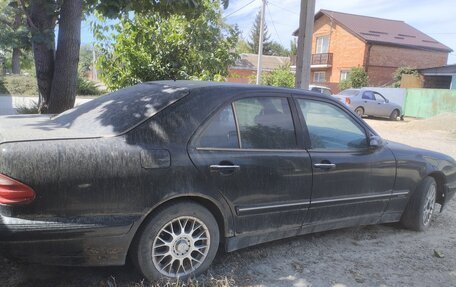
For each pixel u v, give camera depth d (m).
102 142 3.09
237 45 9.21
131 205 3.09
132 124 3.27
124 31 8.05
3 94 29.33
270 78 29.73
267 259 4.07
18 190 2.79
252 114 3.78
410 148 5.05
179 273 3.42
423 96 25.38
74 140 3.05
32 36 4.91
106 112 3.62
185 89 3.62
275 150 3.81
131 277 3.48
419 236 4.99
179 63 8.36
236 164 3.52
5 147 2.84
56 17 5.38
